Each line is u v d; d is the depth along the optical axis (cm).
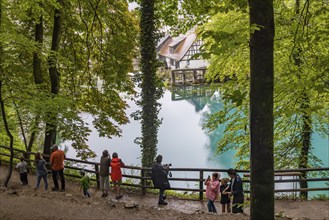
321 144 3070
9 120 1617
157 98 1509
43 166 1277
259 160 511
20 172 1356
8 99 1312
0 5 1090
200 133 3897
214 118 1496
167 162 3067
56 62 1505
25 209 895
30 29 1786
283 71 993
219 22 1352
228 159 3084
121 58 1791
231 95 564
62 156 1281
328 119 1420
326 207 1095
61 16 1612
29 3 1219
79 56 1883
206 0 1133
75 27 1748
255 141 510
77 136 1595
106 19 1781
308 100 1028
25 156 1596
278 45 1058
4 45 1182
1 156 1838
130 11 1881
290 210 1084
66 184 1459
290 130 1478
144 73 1487
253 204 525
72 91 1855
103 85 1797
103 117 1809
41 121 1591
